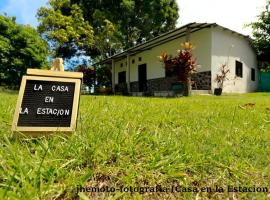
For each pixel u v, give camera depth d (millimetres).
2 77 14523
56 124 2051
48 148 1702
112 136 2102
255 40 18281
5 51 14500
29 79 2076
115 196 1403
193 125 2957
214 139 2369
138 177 1623
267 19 18750
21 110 1996
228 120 3447
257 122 3373
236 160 1969
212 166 1834
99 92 22078
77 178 1487
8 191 1254
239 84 17062
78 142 1866
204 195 1550
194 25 14031
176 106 5047
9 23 15086
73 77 2193
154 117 3314
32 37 15539
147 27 29219
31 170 1452
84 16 28109
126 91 20125
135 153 1861
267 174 1790
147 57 19797
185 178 1671
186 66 13055
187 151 1940
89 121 2643
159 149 1952
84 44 27547
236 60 16891
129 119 3061
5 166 1488
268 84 19672
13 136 1943
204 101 7184
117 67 23938
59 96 2113
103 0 28234
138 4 28812
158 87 18641
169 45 17672
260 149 2215
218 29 15719
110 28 25812
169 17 29609
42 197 1319
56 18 24297
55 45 26172
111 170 1648
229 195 1562
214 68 15461
